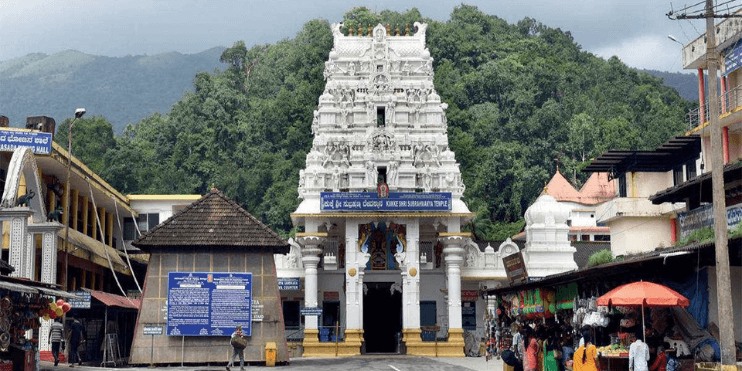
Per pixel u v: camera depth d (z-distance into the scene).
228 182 112.19
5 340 28.72
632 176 52.97
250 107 128.12
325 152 59.09
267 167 112.50
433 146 59.25
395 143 58.88
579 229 92.81
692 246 25.83
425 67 60.75
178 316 42.12
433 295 60.75
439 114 59.94
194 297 42.28
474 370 40.28
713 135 25.34
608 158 51.12
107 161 109.62
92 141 112.00
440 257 61.06
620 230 53.69
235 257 43.00
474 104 123.88
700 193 37.75
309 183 58.56
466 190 98.69
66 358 42.19
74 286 53.25
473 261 60.69
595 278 31.62
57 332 38.56
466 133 103.06
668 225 52.44
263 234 43.09
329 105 59.84
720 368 23.56
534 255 58.81
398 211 56.81
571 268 58.53
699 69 47.69
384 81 59.91
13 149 44.06
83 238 53.72
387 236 60.88
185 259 42.72
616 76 141.12
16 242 36.03
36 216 39.62
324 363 45.44
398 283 60.56
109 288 62.91
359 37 61.25
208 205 43.88
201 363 42.09
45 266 38.97
